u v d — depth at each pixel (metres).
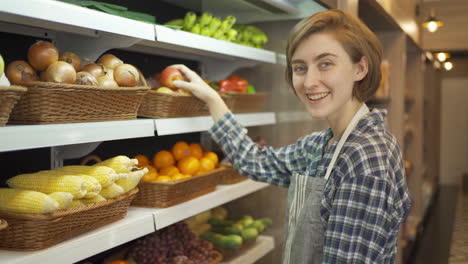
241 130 1.79
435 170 8.94
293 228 1.39
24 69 1.33
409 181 5.80
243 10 2.62
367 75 1.32
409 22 4.68
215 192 2.09
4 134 1.13
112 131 1.48
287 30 2.63
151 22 1.74
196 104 1.91
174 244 2.07
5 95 1.12
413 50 5.76
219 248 2.31
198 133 2.71
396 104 4.43
